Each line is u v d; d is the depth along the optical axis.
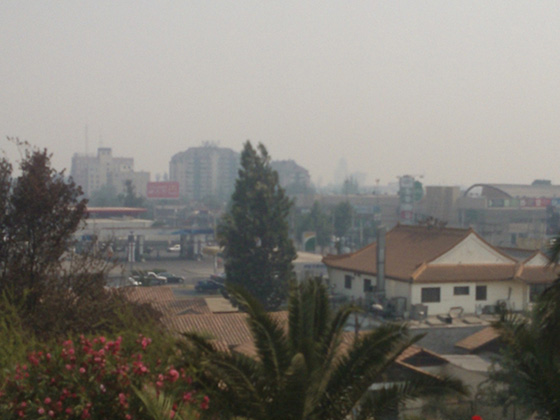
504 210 108.38
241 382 10.99
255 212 50.31
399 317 42.41
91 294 20.52
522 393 15.07
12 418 9.00
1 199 20.81
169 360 11.28
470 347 28.73
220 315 31.58
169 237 114.62
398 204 127.06
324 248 109.06
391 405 12.05
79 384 9.46
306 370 10.47
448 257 45.81
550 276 45.75
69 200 21.73
